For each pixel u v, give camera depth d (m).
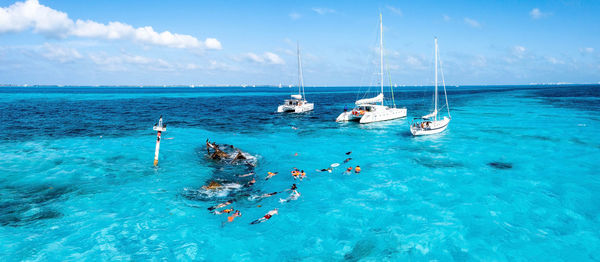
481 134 30.84
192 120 43.97
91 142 27.22
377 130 34.66
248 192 16.03
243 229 12.26
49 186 16.41
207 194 15.68
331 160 22.08
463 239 11.48
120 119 44.22
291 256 10.57
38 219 12.75
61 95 121.06
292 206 14.35
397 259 10.36
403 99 100.56
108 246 10.91
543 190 15.90
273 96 131.00
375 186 16.86
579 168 19.39
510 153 23.23
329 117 48.22
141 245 11.03
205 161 21.59
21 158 21.50
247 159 22.11
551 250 10.73
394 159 22.11
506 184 16.83
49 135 30.39
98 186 16.48
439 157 22.50
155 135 31.17
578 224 12.46
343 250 10.90
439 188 16.42
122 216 13.12
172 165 20.47
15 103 73.31
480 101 79.62
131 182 17.16
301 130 34.94
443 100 90.00
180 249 10.85
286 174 18.97
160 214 13.36
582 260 10.16
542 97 91.19
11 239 11.16
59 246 10.82
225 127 37.25
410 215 13.38
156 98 105.50
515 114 47.75
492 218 13.02
